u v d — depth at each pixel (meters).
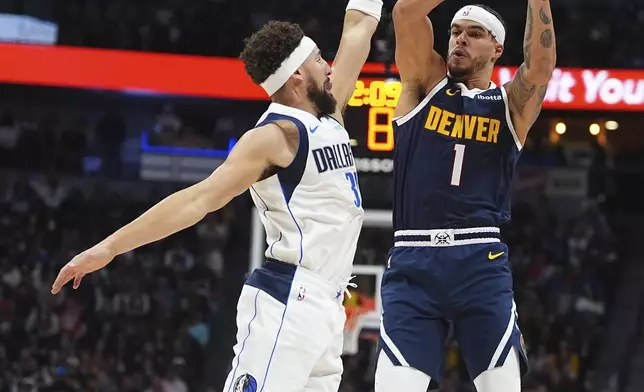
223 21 17.56
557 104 13.75
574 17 17.16
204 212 3.67
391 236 11.73
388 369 4.81
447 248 4.85
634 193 17.94
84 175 18.34
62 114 18.12
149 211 3.61
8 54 14.59
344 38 4.76
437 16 15.28
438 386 4.93
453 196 4.88
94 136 18.14
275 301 3.91
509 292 4.88
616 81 13.65
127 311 16.61
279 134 3.87
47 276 16.97
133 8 17.70
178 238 17.73
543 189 18.03
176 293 16.89
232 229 17.92
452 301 4.82
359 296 11.70
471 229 4.86
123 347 16.03
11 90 17.16
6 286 16.77
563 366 15.86
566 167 17.88
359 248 11.77
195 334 16.31
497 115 4.93
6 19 16.97
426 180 4.91
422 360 4.79
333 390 4.11
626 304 17.27
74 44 17.25
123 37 17.36
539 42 4.73
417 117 5.02
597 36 16.86
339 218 3.99
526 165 17.75
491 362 4.78
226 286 17.30
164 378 15.69
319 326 3.90
